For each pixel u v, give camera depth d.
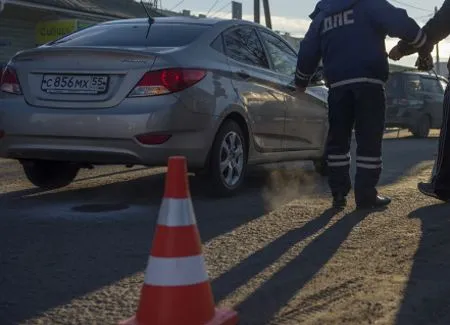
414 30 5.21
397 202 5.91
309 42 5.62
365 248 4.38
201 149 5.64
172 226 2.81
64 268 3.94
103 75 5.46
